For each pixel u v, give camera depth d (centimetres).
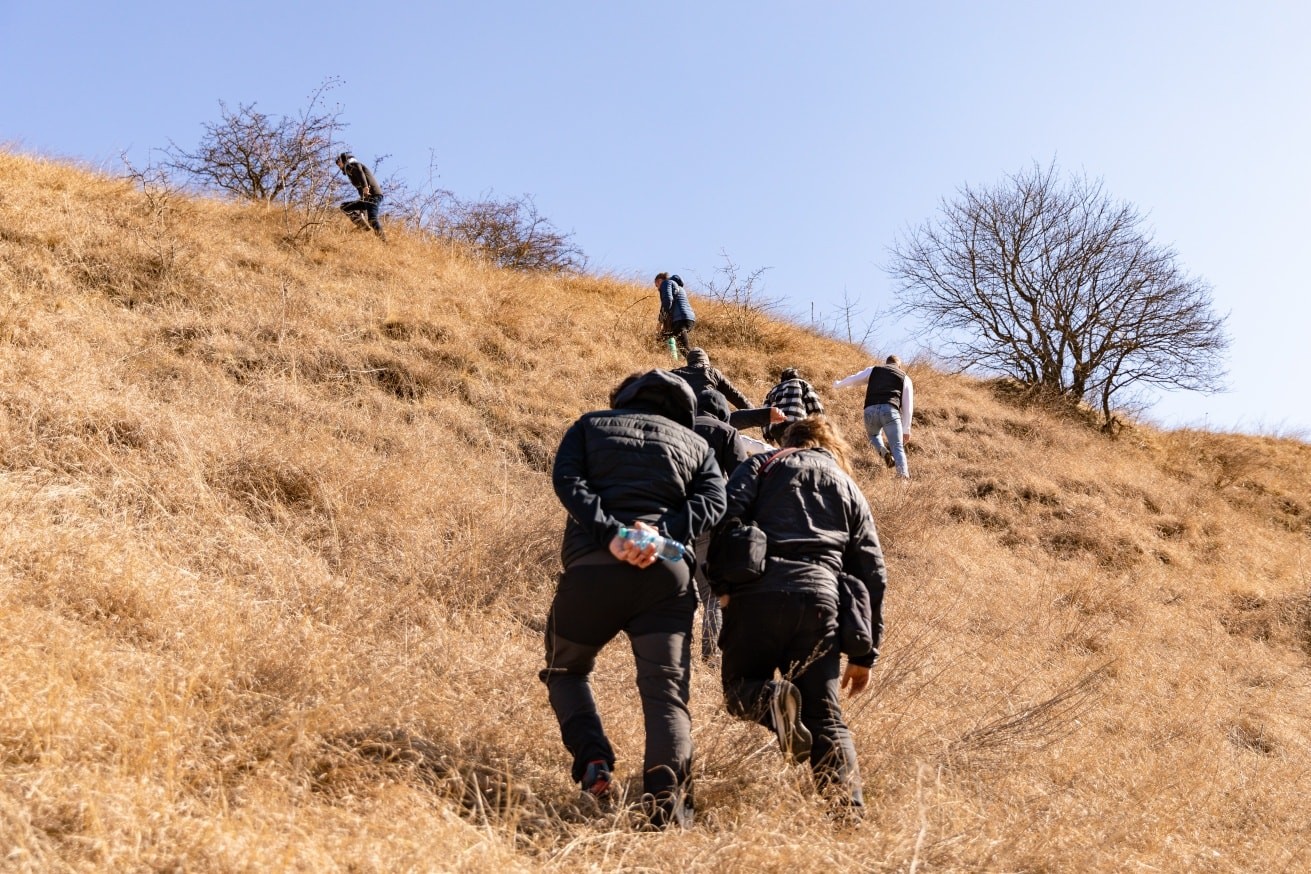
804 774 351
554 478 334
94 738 288
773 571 359
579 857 286
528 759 354
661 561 324
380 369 897
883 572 380
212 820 256
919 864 304
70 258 884
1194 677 699
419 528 595
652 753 318
